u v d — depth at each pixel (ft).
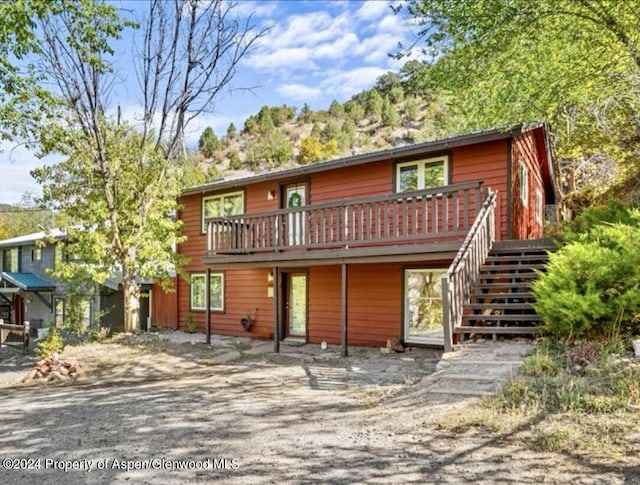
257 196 50.14
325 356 35.58
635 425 14.17
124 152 50.21
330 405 20.65
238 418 19.16
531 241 31.37
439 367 22.00
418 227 37.83
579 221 33.30
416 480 12.14
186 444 16.10
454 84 34.53
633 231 24.00
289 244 40.29
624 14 29.68
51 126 44.55
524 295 26.05
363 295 41.11
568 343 21.76
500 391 17.97
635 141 44.27
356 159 40.32
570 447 13.33
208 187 52.95
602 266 22.02
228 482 12.70
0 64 31.48
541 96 34.37
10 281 76.38
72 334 54.54
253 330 49.49
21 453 16.02
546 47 32.42
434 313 36.83
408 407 18.75
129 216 49.19
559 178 61.36
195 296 55.62
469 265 27.58
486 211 30.96
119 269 54.54
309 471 13.15
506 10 28.19
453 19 30.09
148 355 39.42
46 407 23.50
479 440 14.43
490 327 24.67
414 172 39.06
